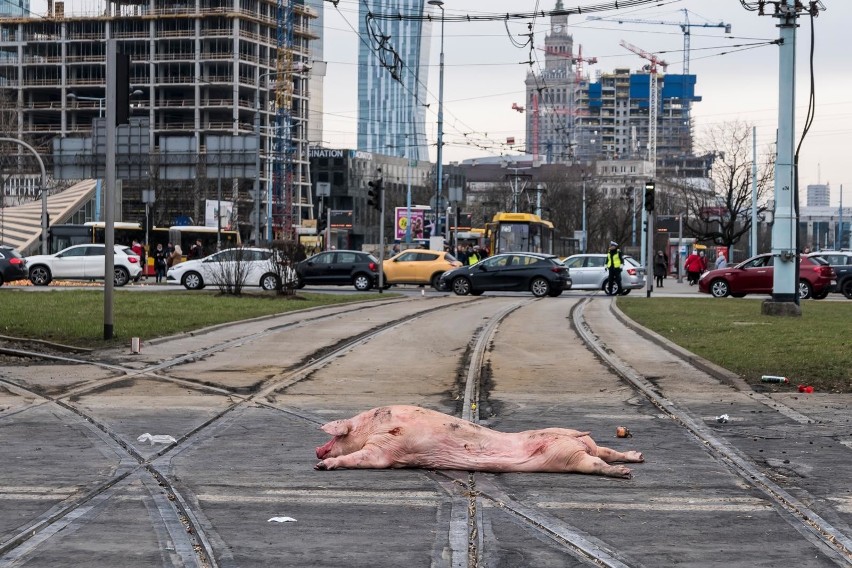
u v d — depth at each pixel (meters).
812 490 8.55
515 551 6.65
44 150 121.00
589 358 18.97
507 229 61.81
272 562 6.41
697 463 9.70
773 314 29.31
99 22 142.62
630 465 9.57
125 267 50.16
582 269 49.78
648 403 13.66
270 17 145.75
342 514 7.68
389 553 6.61
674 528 7.29
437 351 20.09
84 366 17.27
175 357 18.64
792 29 29.00
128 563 6.34
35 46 144.75
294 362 18.12
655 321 27.05
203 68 141.12
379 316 29.48
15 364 17.52
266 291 44.06
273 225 119.25
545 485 8.69
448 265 49.91
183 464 9.52
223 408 13.05
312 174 164.88
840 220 136.50
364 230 168.00
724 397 14.16
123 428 11.50
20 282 49.84
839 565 6.41
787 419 12.34
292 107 152.50
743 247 124.50
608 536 7.07
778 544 6.89
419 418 9.40
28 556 6.47
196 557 6.50
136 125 31.22
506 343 21.78
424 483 8.75
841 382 15.21
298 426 11.77
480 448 9.23
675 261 90.94
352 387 15.07
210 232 73.06
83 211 86.25
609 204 125.25
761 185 81.06
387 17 39.03
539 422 12.14
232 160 55.12
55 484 8.59
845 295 46.53
